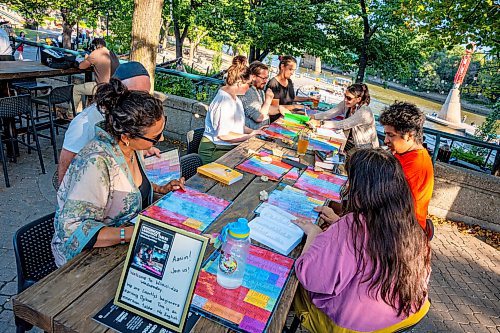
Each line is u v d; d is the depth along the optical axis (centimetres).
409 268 145
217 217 195
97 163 155
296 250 179
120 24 1748
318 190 251
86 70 540
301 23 952
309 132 396
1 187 410
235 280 143
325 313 162
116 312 125
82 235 151
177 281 122
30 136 566
